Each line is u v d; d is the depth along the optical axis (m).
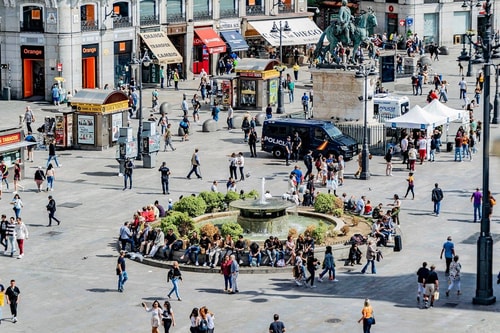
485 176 65.38
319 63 111.12
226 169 100.19
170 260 74.50
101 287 70.06
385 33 171.88
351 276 71.50
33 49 133.12
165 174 91.38
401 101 111.25
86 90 108.94
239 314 64.56
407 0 167.88
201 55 148.62
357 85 109.19
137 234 76.88
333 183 90.19
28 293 69.19
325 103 110.75
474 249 76.56
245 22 152.38
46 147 108.75
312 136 103.56
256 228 77.88
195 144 110.75
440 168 100.19
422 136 102.75
